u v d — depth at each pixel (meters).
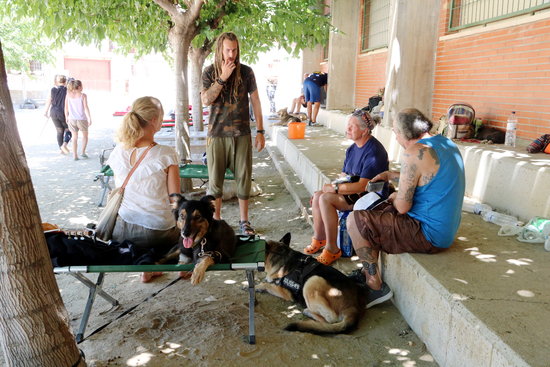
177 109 7.93
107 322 3.91
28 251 2.46
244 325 3.83
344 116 11.23
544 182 4.38
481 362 2.67
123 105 32.25
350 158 4.87
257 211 7.20
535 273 3.41
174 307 4.17
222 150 5.73
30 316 2.53
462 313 2.87
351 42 13.41
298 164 8.84
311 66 18.36
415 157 3.62
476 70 6.81
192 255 3.74
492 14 6.57
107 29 9.23
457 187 3.64
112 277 4.87
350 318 3.66
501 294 3.05
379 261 4.54
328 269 4.03
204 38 9.69
